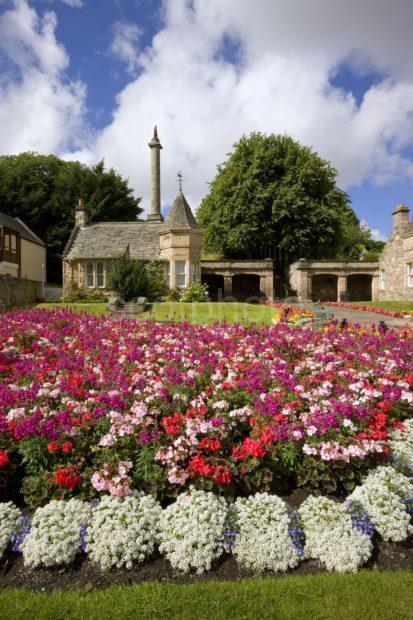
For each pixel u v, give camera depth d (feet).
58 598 10.54
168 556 11.91
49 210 138.51
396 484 14.07
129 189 151.43
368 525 12.89
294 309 69.72
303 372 23.79
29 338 30.07
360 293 124.06
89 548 11.93
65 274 99.81
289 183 120.16
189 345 28.99
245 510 13.07
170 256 94.99
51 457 14.42
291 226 120.47
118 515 12.43
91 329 35.17
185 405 18.10
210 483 13.83
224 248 128.26
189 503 12.92
